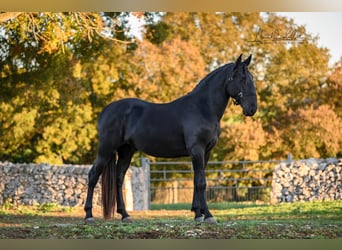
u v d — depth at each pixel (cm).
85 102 2403
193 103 995
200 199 978
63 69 2281
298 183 1684
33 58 2130
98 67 2378
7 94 2227
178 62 2400
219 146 2375
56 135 2353
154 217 1322
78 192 1612
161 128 998
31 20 1556
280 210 1434
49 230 926
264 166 2373
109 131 1032
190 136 972
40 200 1619
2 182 1633
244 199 2339
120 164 1068
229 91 977
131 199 1579
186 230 909
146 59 2367
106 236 884
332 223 1046
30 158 2423
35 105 2297
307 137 2386
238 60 972
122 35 2256
